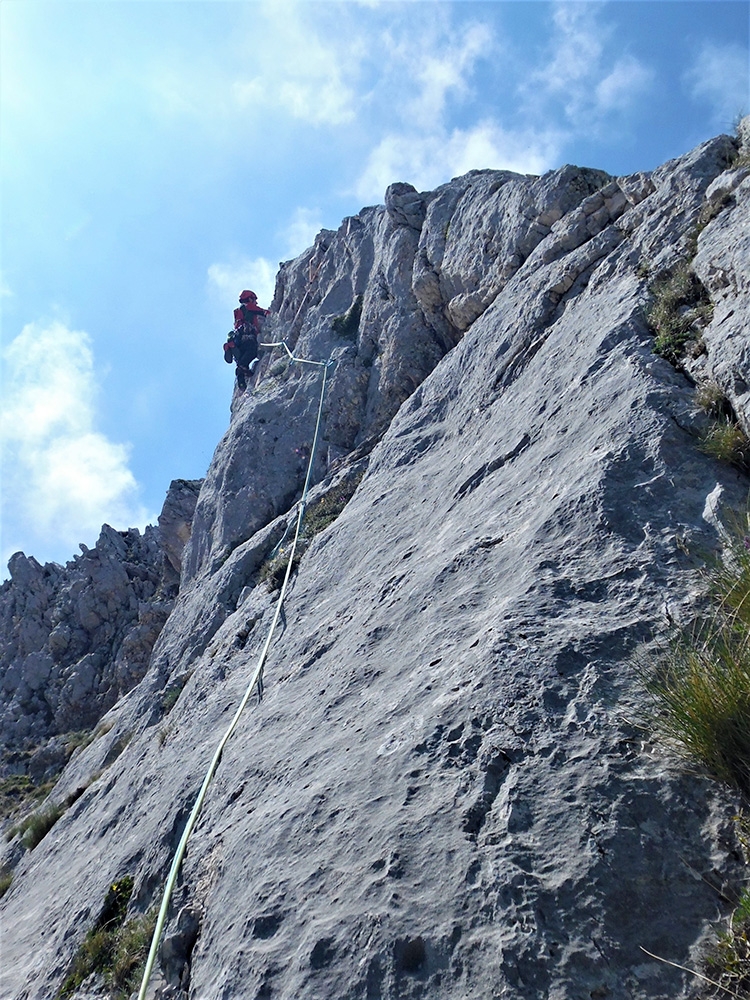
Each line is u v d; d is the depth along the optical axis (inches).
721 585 155.0
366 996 125.5
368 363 588.1
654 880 119.3
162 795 299.6
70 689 835.4
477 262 475.8
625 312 266.5
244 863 183.9
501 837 133.8
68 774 546.6
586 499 199.6
